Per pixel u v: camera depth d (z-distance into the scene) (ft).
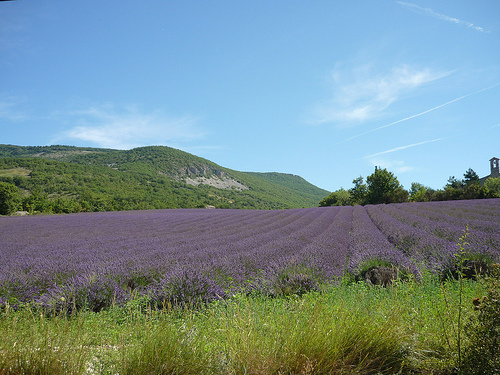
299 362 7.11
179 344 7.63
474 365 6.42
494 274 6.97
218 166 614.34
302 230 43.06
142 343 7.64
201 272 16.83
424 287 13.75
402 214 65.46
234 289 16.35
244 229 50.98
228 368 7.06
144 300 15.02
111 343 8.96
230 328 8.27
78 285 15.44
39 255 27.94
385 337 8.05
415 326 8.77
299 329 8.02
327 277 18.35
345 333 8.04
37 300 14.73
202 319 11.03
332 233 39.96
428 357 7.48
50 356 6.75
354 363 7.63
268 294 16.12
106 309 14.80
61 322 9.84
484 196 132.57
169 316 9.88
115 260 22.82
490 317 6.53
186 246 31.45
